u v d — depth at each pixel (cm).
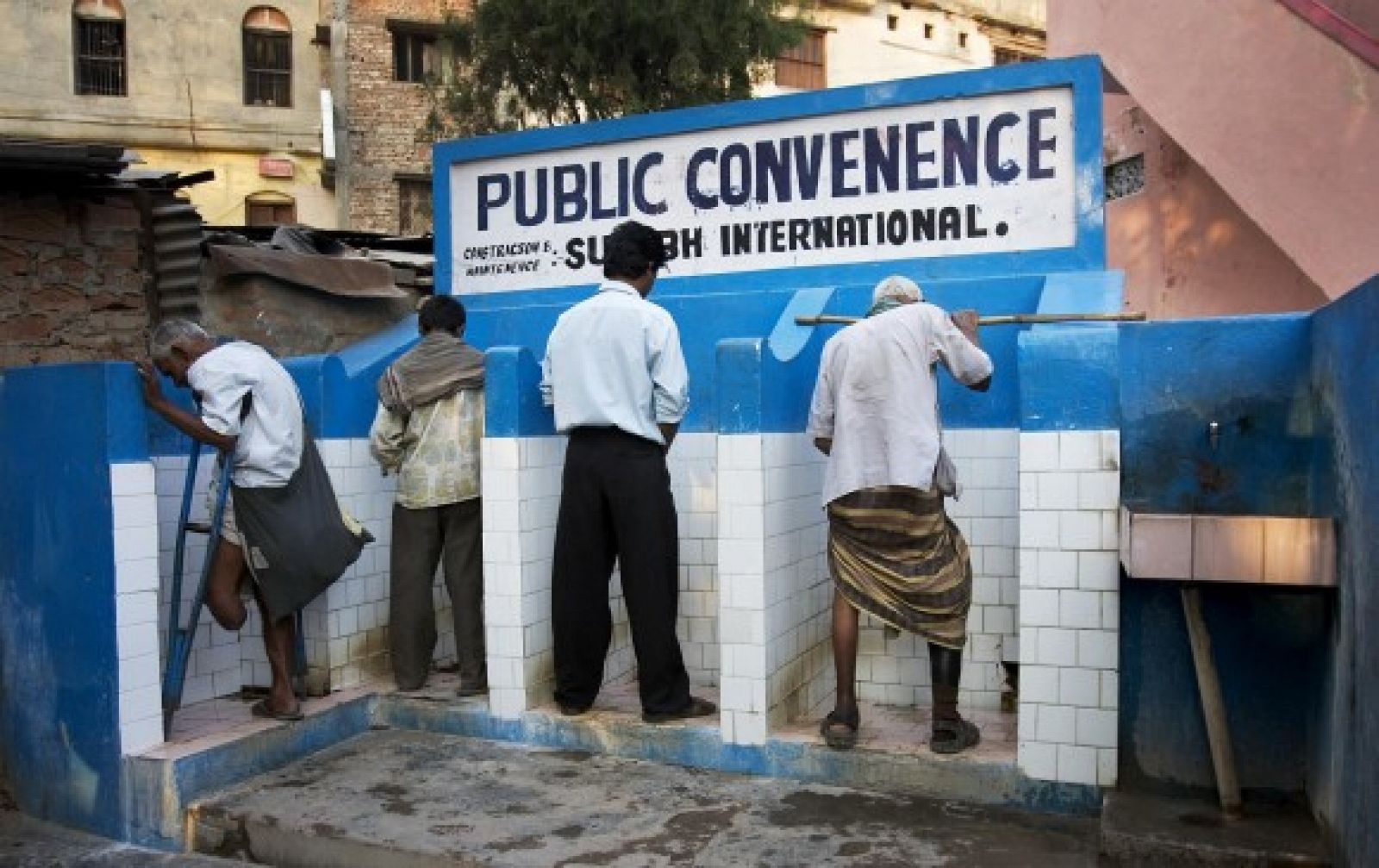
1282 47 643
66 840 420
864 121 496
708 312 509
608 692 486
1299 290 748
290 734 445
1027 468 370
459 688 490
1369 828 268
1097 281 443
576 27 1419
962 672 456
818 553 463
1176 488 381
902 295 415
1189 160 784
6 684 461
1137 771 368
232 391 425
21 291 696
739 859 338
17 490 447
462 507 480
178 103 1825
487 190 579
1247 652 357
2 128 1733
